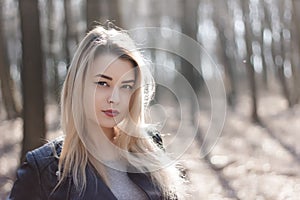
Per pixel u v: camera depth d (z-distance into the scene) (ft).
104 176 5.81
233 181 28.89
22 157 26.78
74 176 5.65
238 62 107.34
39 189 5.74
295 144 43.52
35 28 26.71
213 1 96.58
